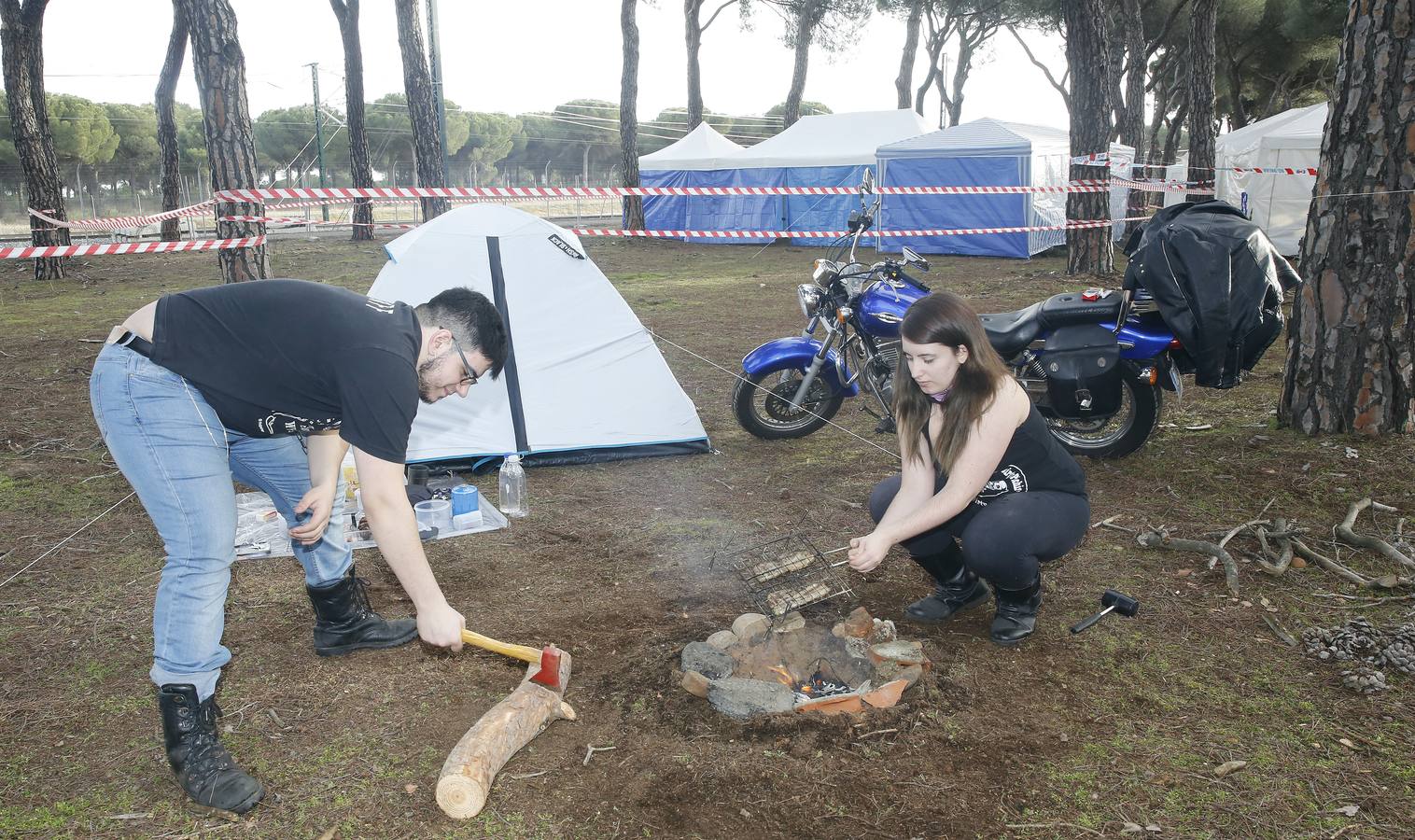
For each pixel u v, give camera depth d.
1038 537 2.95
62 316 11.07
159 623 2.32
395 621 3.19
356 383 2.13
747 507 4.53
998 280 13.52
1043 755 2.51
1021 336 4.84
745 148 22.14
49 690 2.88
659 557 3.93
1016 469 3.02
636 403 5.31
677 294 12.76
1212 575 3.63
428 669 3.00
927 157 17.61
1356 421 4.93
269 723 2.69
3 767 2.48
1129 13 19.30
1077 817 2.26
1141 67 19.31
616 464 5.23
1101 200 13.52
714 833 2.23
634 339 5.34
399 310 2.28
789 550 3.90
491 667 3.01
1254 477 4.61
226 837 2.23
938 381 2.78
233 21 7.32
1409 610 3.28
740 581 3.66
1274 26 26.28
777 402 5.57
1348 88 4.67
